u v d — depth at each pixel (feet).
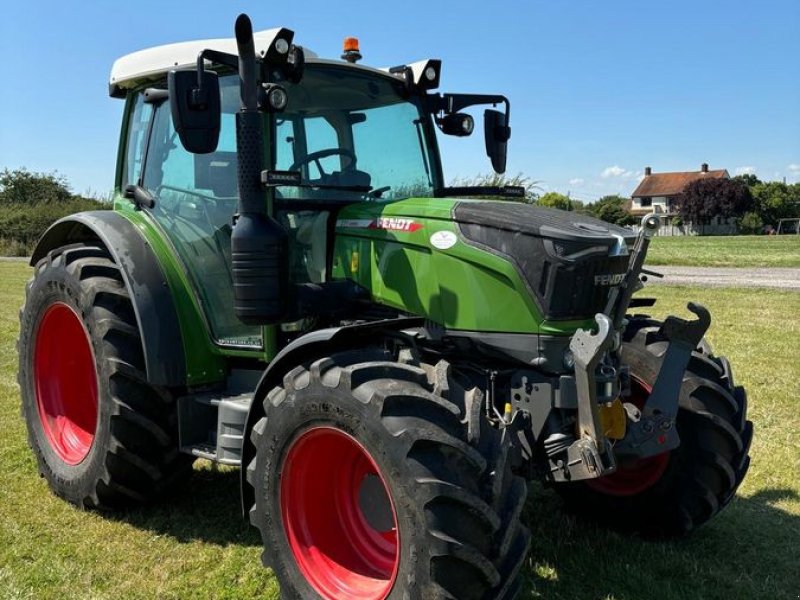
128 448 12.07
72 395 14.48
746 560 11.23
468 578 7.91
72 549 11.44
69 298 12.98
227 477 14.60
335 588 9.22
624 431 10.07
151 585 10.40
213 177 11.97
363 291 11.03
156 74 12.91
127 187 13.62
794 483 14.03
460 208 10.25
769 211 244.42
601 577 10.71
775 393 20.03
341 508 9.86
